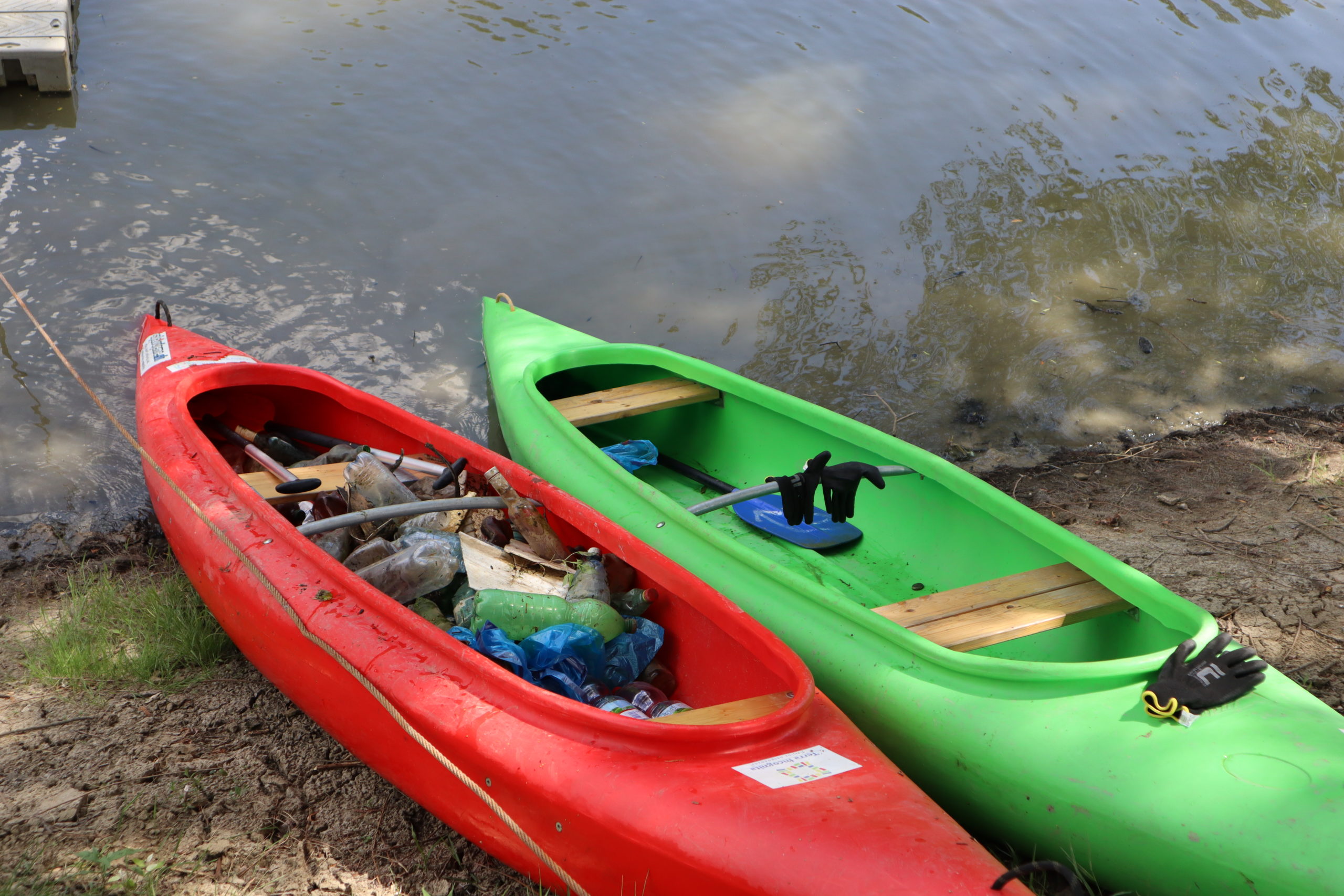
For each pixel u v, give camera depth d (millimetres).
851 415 5934
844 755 2760
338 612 3211
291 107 8383
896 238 7598
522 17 10188
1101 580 3439
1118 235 7871
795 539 4465
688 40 9992
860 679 3246
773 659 3021
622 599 3596
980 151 8695
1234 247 7844
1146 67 10289
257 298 6391
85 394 5547
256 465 4508
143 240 6754
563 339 5641
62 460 5109
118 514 4812
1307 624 4102
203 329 6082
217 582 3623
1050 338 6711
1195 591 4332
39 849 2914
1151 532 4855
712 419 5102
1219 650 2994
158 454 4125
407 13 10141
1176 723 2818
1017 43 10531
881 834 2469
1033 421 5953
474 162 7926
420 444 4480
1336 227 8164
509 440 4938
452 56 9367
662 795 2570
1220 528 4898
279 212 7184
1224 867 2537
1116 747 2805
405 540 3723
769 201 7848
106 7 9805
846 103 9180
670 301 6758
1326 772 2619
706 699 3416
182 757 3334
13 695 3576
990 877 2408
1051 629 3533
